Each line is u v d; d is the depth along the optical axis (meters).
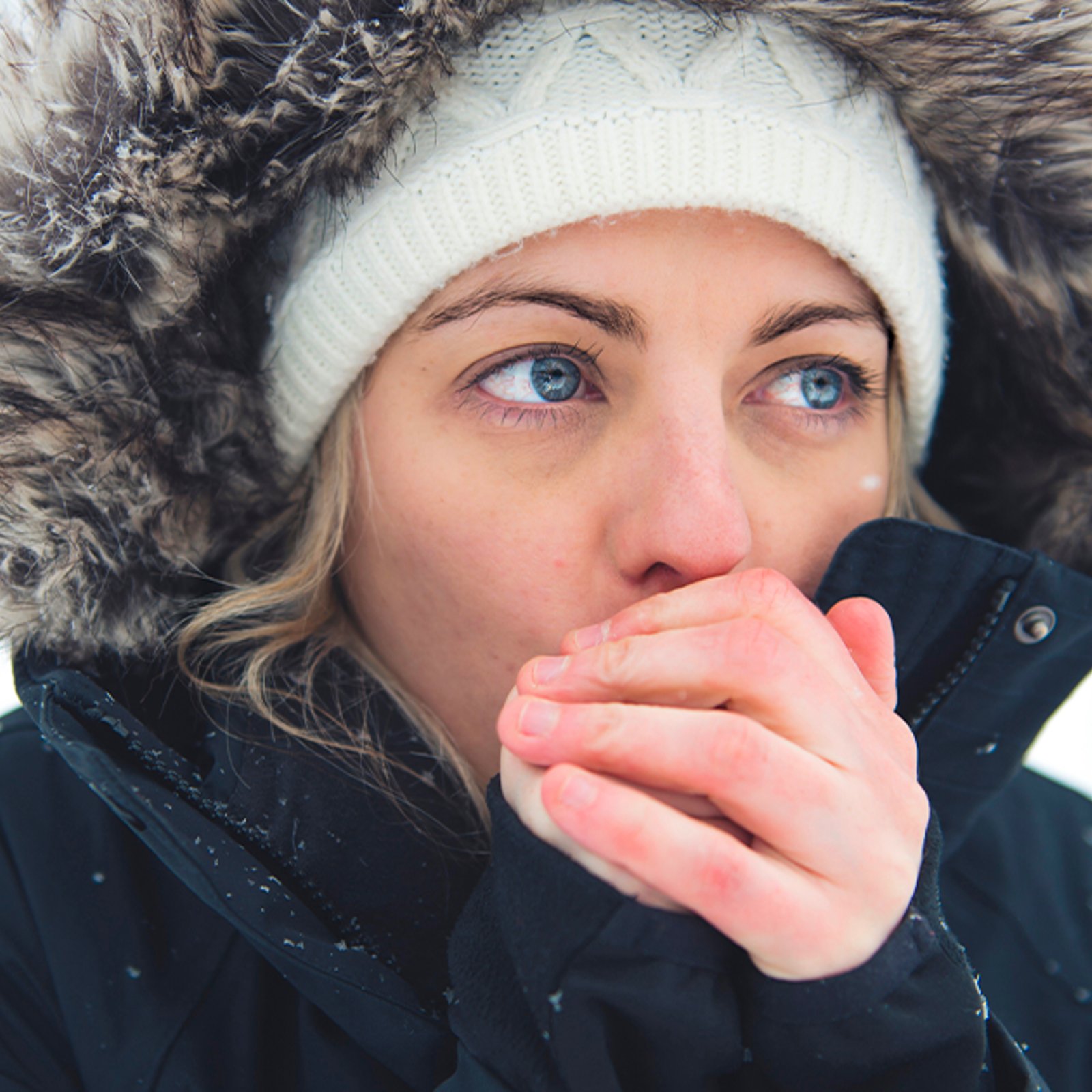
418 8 0.40
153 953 0.43
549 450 0.42
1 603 0.42
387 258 0.42
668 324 0.42
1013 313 0.48
